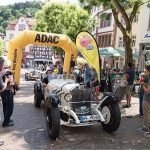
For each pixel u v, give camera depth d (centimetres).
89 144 780
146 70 893
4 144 773
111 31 3875
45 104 846
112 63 3541
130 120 1061
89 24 3850
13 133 869
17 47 1834
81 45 1359
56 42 1889
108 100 875
